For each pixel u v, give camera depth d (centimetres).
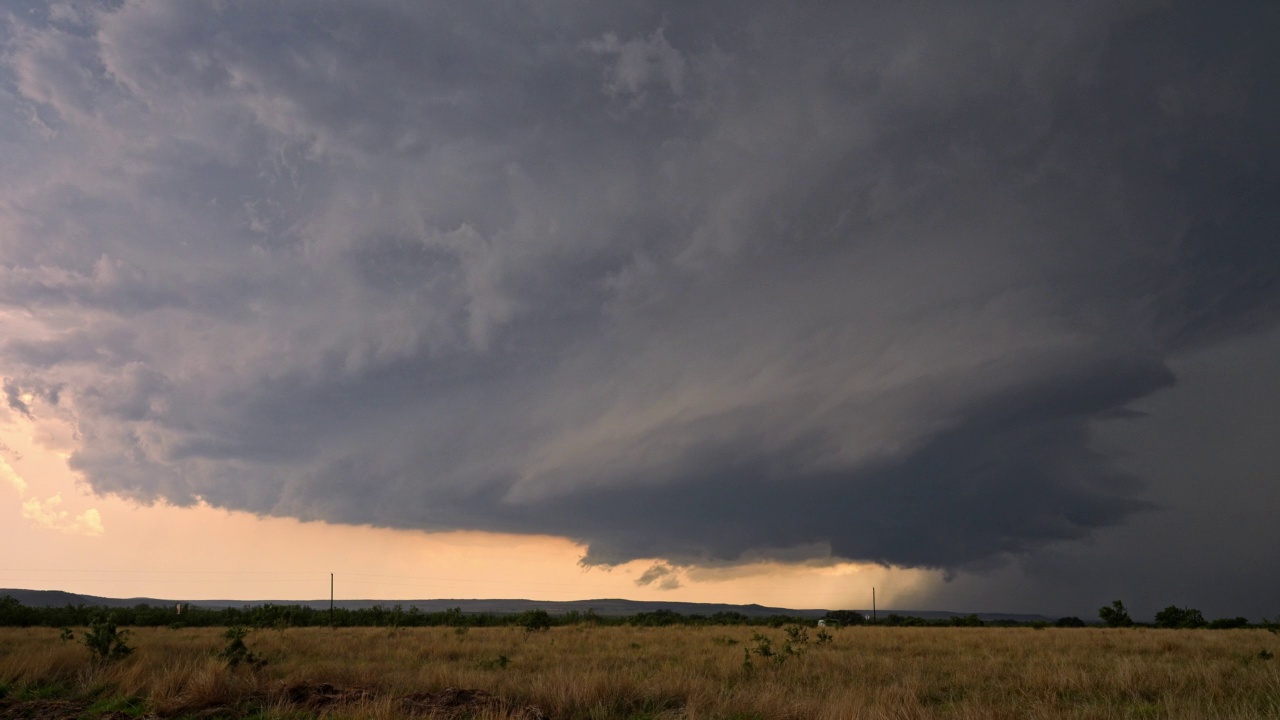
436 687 1597
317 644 2848
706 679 1702
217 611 6475
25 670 1797
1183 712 1211
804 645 2842
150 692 1518
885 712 1243
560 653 2572
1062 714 1218
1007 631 4472
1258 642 2973
